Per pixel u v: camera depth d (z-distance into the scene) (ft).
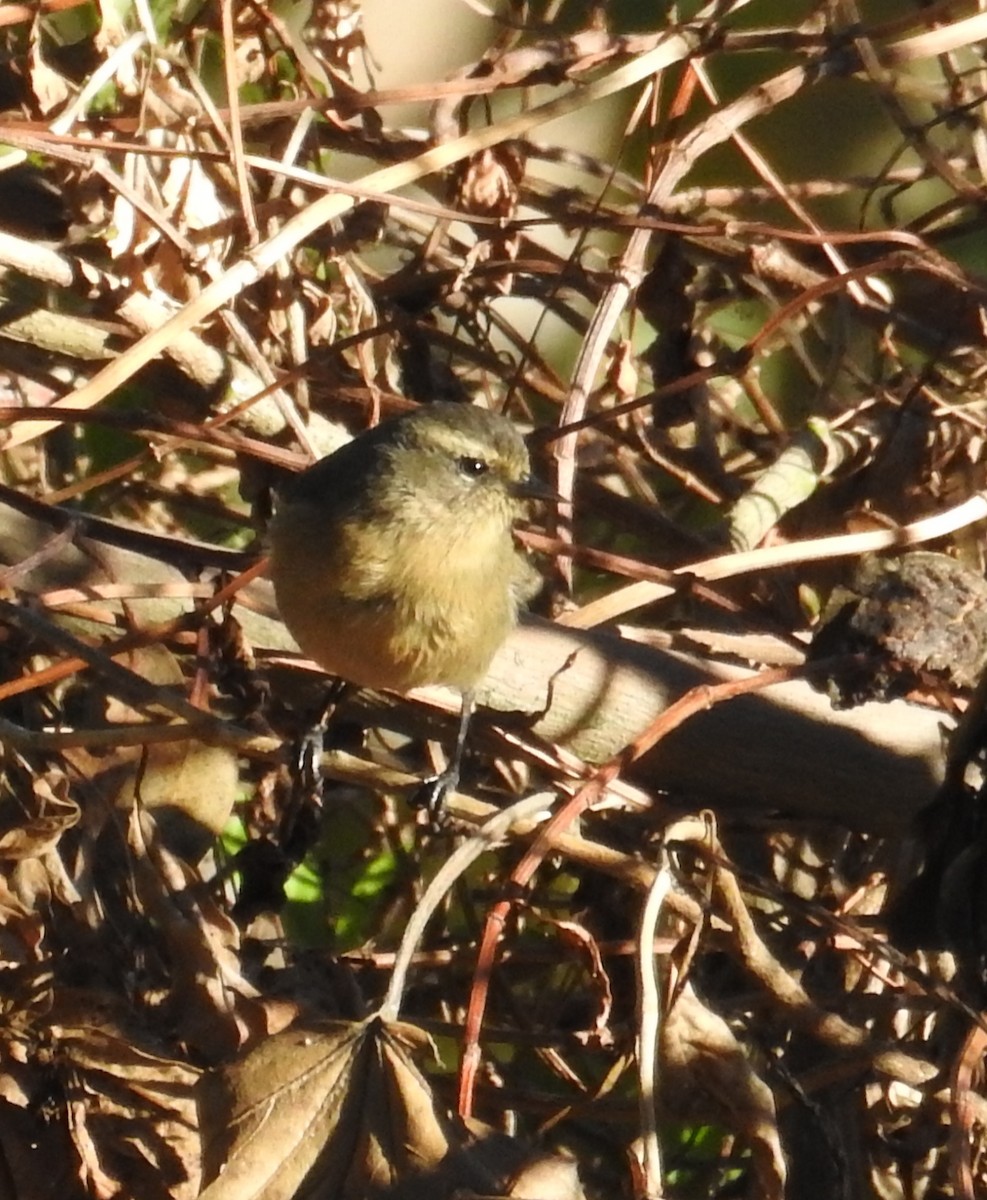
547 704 28.43
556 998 30.37
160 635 27.66
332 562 28.27
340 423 34.32
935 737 29.37
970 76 36.96
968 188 32.42
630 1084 29.66
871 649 27.32
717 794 30.01
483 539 29.01
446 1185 20.70
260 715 28.19
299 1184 20.88
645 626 34.50
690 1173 30.53
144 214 28.84
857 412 33.91
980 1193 26.30
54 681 28.37
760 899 30.45
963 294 32.99
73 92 30.45
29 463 32.32
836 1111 27.37
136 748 27.84
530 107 35.14
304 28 33.22
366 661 28.84
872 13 40.60
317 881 32.30
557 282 33.27
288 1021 24.91
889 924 27.27
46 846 25.17
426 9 41.55
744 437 35.76
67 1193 24.07
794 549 29.01
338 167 40.04
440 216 30.50
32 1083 24.34
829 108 42.88
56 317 30.68
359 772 29.07
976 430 32.73
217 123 28.96
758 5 41.96
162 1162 24.08
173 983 25.14
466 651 28.73
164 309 30.48
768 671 26.27
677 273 33.06
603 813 29.04
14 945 24.97
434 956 29.73
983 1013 26.22
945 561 28.32
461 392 35.40
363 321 32.78
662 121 38.11
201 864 27.63
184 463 34.68
